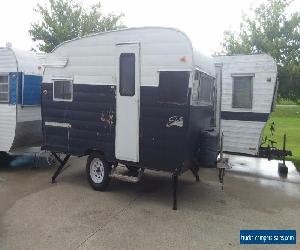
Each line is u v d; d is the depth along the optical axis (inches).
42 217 237.6
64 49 303.9
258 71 365.7
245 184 338.0
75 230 217.3
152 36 259.3
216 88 380.8
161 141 261.3
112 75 279.3
